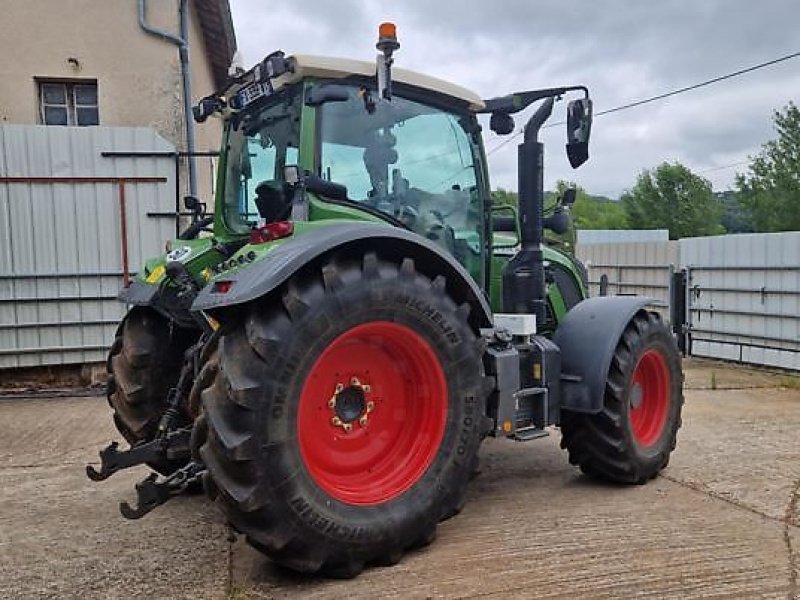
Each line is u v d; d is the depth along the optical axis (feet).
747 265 28.04
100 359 23.58
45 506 11.92
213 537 10.35
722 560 9.17
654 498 11.75
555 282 14.61
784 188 124.16
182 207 26.86
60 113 28.40
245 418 8.09
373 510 8.90
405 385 9.80
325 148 10.32
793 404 20.33
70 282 23.27
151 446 9.58
